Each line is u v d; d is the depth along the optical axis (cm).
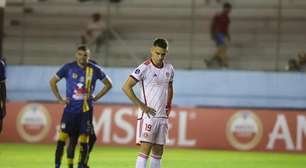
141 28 9038
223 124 7400
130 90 3231
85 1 9212
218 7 8988
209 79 8150
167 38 8925
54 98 8300
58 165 3950
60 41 9025
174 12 9050
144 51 8856
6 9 9144
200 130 7431
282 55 8581
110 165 5119
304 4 8831
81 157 3938
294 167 5400
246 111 7369
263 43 8750
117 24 9088
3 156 5725
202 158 6012
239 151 7231
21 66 8400
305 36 8694
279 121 7288
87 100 3938
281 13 8856
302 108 7675
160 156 3347
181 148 7406
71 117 3922
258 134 7325
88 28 8644
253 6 8950
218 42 8362
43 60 8919
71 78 3931
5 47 8950
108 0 9112
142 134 3259
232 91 8094
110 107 7512
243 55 8719
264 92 8031
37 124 7612
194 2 9012
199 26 8938
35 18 9150
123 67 8381
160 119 3259
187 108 7488
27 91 8356
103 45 8638
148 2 9119
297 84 7975
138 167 3256
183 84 8194
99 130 7512
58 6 9219
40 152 6266
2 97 3728
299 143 7225
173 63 8738
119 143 7444
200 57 8731
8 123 7669
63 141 3959
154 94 3244
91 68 3959
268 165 5503
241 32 8850
